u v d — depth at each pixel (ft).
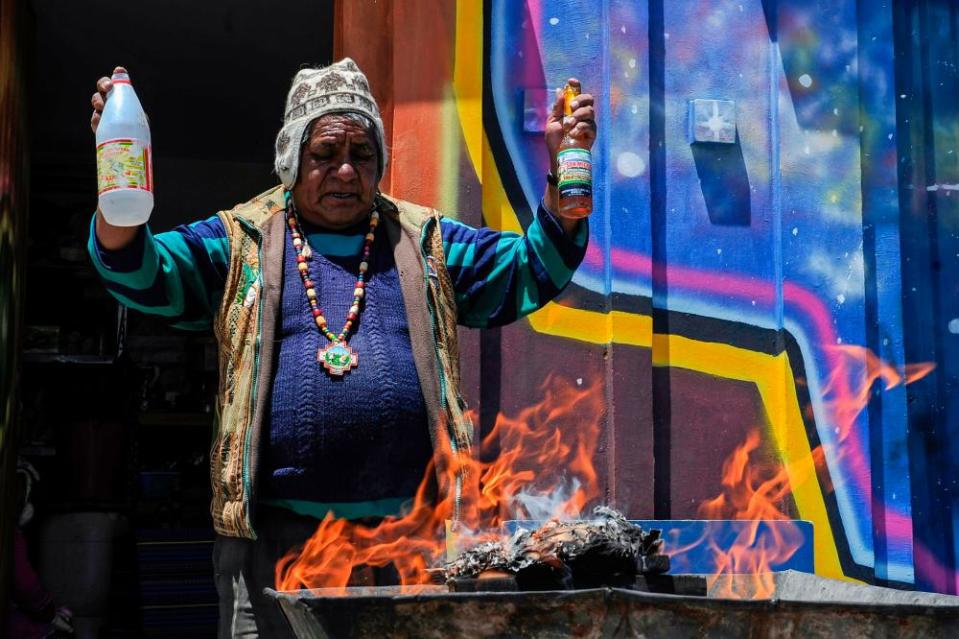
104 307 23.48
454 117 13.55
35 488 20.43
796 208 14.29
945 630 7.15
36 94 21.75
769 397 14.08
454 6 13.74
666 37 14.37
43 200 23.98
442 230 10.09
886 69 14.75
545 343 13.56
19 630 16.40
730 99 14.37
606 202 13.80
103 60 20.43
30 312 23.29
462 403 9.78
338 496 9.07
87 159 24.54
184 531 20.42
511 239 10.09
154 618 19.89
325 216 9.62
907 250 14.74
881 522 14.11
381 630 7.15
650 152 14.10
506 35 13.93
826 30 14.66
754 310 14.16
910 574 14.03
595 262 13.75
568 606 7.14
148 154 8.76
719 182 14.26
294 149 9.55
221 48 20.03
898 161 14.83
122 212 8.52
